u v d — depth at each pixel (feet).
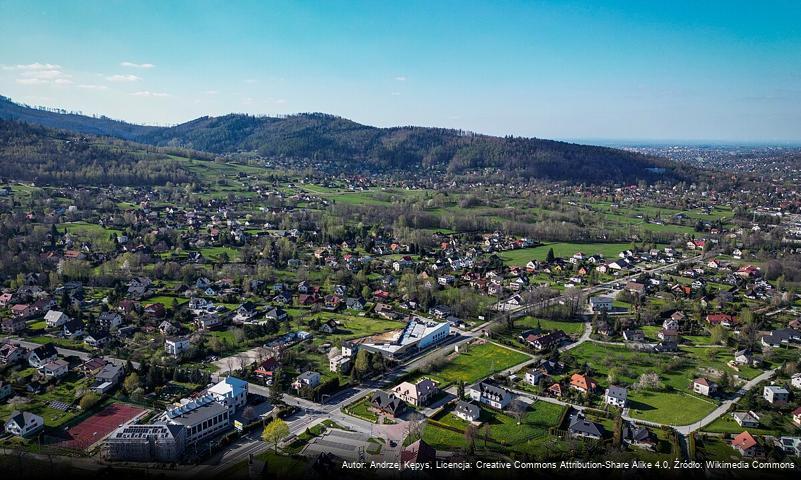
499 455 433.89
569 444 451.53
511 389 558.56
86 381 548.72
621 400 521.24
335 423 484.74
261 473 401.70
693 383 561.02
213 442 447.42
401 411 507.71
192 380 555.28
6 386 517.14
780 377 589.32
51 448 434.30
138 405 507.71
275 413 490.49
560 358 634.84
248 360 615.98
